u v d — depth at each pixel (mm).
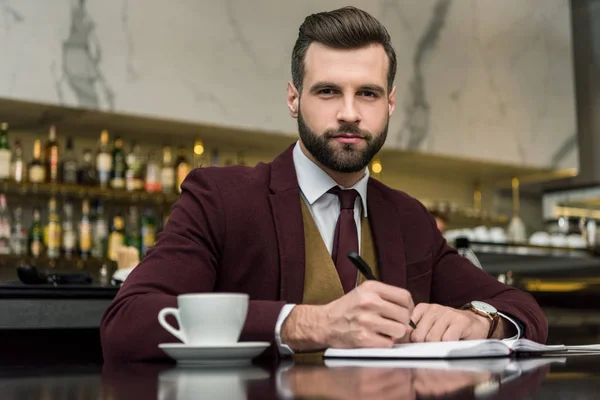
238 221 1349
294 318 1042
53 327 1671
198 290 1224
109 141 3777
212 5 3602
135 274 1187
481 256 2643
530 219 5340
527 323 1258
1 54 3090
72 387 682
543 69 4754
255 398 564
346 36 1356
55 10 3221
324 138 1358
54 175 3451
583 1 5082
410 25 4227
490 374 742
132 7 3396
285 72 3785
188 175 1409
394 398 564
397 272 1445
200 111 3516
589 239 4273
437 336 1146
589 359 950
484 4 4547
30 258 3428
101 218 3646
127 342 1038
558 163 4727
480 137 4430
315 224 1417
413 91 4195
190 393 604
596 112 4945
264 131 3691
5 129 3426
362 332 1010
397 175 4809
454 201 5012
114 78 3326
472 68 4449
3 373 852
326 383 667
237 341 972
